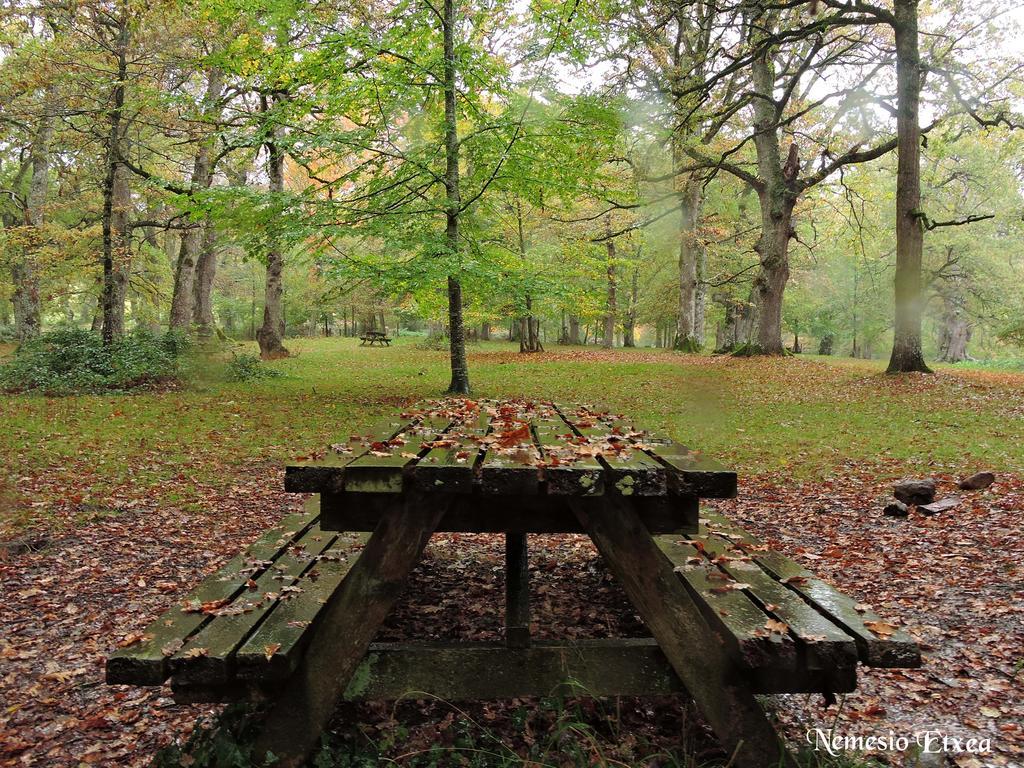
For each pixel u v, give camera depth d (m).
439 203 12.69
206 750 2.19
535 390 15.73
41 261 18.48
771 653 2.02
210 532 5.67
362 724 2.62
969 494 6.40
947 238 30.27
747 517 6.05
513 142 12.04
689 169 21.58
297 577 2.77
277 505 6.49
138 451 8.49
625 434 3.02
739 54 18.31
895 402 12.83
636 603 2.20
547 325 49.16
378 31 14.80
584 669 2.46
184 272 20.75
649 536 2.21
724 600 2.38
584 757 2.41
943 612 3.88
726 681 2.17
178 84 16.72
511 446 2.59
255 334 50.94
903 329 16.27
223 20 13.51
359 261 12.11
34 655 3.53
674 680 2.45
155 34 14.30
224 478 7.40
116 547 5.25
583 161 13.70
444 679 2.45
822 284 42.12
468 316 25.94
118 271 17.69
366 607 2.21
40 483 6.87
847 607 2.35
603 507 2.20
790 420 11.24
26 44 15.12
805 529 5.66
